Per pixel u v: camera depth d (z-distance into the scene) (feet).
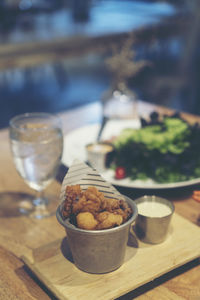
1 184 2.77
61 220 1.75
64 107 10.39
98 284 1.79
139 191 2.62
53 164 2.43
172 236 2.08
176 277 1.91
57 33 7.82
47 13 10.12
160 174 2.66
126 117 3.84
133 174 2.73
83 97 11.14
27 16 9.55
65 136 3.30
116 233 1.72
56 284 1.80
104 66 14.19
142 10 10.54
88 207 1.76
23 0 9.86
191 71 6.99
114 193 1.90
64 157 2.95
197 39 6.76
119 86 4.33
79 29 8.22
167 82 7.01
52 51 7.25
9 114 9.84
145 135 2.71
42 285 1.89
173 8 10.61
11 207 2.50
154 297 1.80
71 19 9.45
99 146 2.94
